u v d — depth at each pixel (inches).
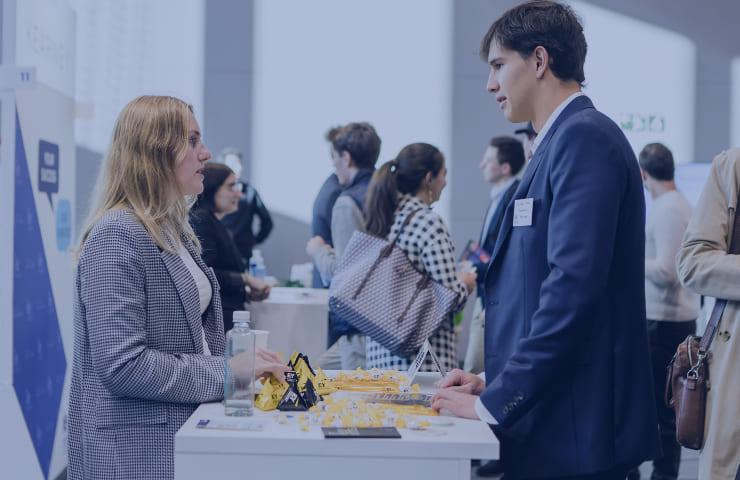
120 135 65.8
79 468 64.7
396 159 111.9
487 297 65.4
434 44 254.8
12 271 99.4
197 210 128.7
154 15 250.2
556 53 62.6
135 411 62.4
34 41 113.8
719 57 253.6
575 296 55.7
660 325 142.3
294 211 255.0
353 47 254.4
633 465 61.2
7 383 100.9
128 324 60.6
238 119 253.3
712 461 80.0
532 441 60.3
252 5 252.1
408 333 103.7
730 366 79.6
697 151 255.0
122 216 63.0
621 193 58.5
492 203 173.8
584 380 59.4
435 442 52.3
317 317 154.0
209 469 52.4
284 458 52.4
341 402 60.6
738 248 82.1
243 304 132.6
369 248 108.5
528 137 135.9
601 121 59.7
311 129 254.5
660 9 253.6
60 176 126.7
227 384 59.7
